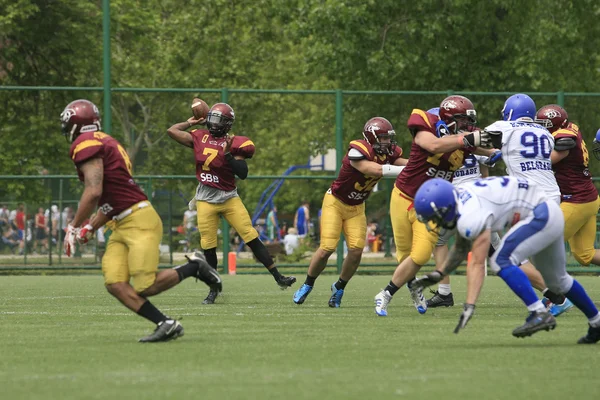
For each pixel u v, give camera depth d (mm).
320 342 19719
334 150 54438
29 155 52844
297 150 73062
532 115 24594
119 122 71438
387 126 27031
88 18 64312
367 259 51562
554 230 18219
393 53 64625
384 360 17078
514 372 15719
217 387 14359
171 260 52531
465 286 40250
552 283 19125
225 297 33344
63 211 51250
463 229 17797
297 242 54438
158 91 49469
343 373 15641
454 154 25359
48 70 63625
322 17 64812
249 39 91125
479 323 23844
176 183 53000
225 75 90438
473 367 16281
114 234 19344
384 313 25922
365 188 28281
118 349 18609
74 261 51188
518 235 18156
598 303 30453
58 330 22203
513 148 24000
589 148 50812
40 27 62469
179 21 90312
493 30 65812
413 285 18641
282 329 22391
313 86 92250
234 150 31156
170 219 52750
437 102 51312
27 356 17719
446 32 64938
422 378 15141
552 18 65562
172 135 31422
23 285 40844
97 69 64625
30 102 52875
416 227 25625
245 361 17000
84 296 33969
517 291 18266
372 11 64938
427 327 22812
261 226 60000
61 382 14867
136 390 14141
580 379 15062
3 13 62531
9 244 51000
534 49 64688
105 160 18828
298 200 60281
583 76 69062
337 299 29078
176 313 26938
